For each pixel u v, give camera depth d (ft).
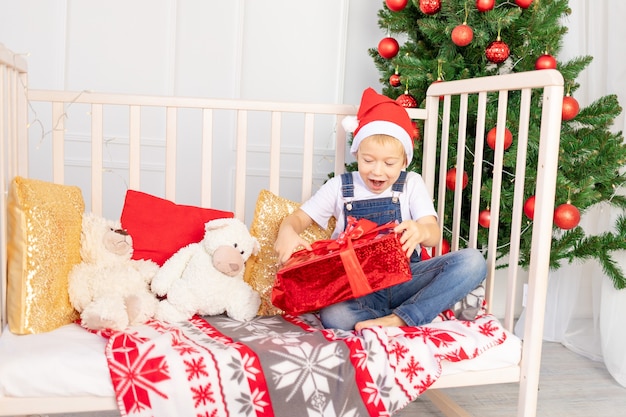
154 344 3.78
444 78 6.50
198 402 3.67
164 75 8.64
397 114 5.05
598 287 7.32
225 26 8.75
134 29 8.52
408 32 7.23
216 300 4.72
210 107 5.41
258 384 3.79
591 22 7.21
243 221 5.59
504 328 4.81
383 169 4.99
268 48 8.89
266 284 5.07
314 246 4.72
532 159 6.49
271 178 5.64
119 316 4.17
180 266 4.80
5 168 4.50
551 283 7.95
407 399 4.06
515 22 6.42
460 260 4.79
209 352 3.81
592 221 7.43
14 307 4.08
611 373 6.77
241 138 5.52
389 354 4.07
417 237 4.63
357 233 4.60
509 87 4.74
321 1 8.95
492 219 5.01
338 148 5.75
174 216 5.14
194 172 8.87
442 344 4.23
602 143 6.44
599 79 7.25
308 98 9.05
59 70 8.32
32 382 3.57
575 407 6.00
